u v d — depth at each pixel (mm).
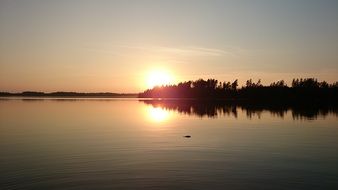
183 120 60031
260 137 38250
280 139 36812
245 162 25172
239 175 21594
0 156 26906
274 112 81750
